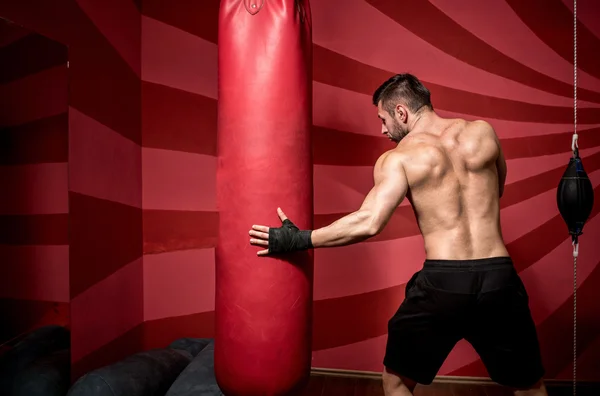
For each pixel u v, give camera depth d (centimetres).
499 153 154
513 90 236
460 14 238
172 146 252
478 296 138
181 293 255
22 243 160
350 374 249
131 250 241
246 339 133
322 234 131
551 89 234
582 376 235
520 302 140
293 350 136
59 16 182
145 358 199
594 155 230
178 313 255
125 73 234
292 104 133
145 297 254
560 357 237
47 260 173
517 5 234
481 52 237
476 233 143
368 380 245
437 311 141
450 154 145
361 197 245
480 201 145
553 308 237
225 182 136
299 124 135
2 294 151
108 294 218
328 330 251
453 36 238
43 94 170
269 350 133
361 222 133
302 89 136
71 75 190
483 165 146
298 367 138
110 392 169
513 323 139
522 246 238
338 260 249
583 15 230
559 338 237
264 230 130
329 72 246
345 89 245
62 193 181
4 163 151
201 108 253
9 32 154
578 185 144
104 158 214
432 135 151
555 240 235
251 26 131
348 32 245
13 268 156
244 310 133
